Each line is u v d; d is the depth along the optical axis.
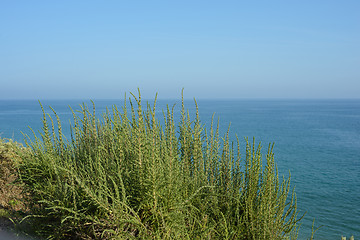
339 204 19.48
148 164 3.60
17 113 156.50
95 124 4.98
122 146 4.37
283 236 3.81
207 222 3.83
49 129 4.84
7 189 5.48
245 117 141.50
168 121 4.33
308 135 73.19
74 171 4.22
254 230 3.73
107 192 3.76
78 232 3.71
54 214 4.00
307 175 29.61
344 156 43.25
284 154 44.12
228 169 4.41
